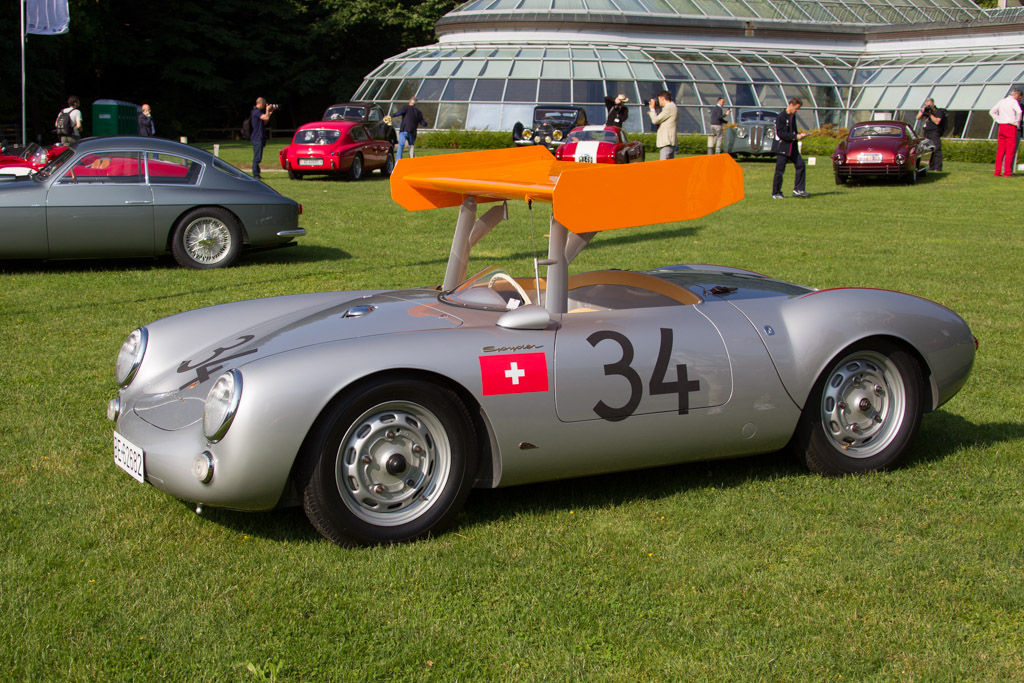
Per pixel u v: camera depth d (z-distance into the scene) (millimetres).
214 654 2945
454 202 5168
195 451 3572
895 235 13164
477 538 3791
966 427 5230
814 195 18734
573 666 2895
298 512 4039
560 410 3842
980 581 3408
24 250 9617
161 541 3742
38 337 7039
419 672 2877
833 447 4398
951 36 39406
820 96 37781
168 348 4352
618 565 3551
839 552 3643
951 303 8578
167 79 49156
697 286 4582
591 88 35375
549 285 4055
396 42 54188
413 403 3668
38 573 3447
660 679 2842
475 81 36000
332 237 12867
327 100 56188
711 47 39500
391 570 3492
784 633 3072
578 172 3674
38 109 39125
